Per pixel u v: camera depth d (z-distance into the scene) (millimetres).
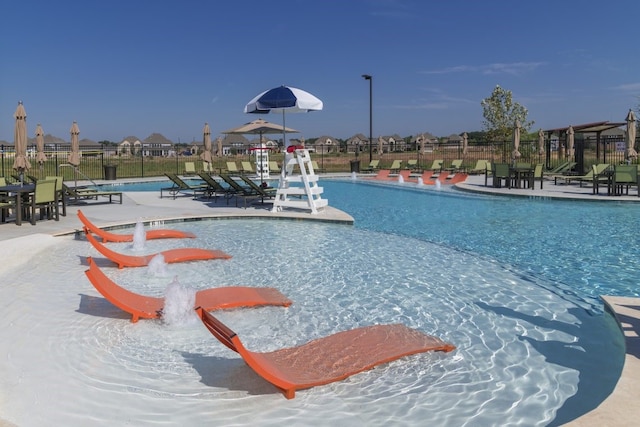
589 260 7547
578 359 4023
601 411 2752
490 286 6141
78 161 15961
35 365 3854
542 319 4965
